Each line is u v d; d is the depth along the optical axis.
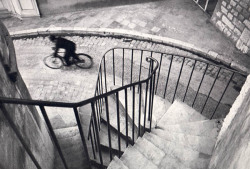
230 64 8.22
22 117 3.49
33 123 4.00
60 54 9.12
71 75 8.36
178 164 4.03
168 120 5.11
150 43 9.25
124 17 10.30
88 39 9.66
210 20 9.77
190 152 4.25
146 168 3.90
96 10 10.91
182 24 9.77
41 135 4.27
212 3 9.97
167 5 10.74
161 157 4.08
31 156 2.60
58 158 4.68
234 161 2.50
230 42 8.95
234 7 8.27
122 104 5.38
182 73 8.03
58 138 5.17
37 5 10.41
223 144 3.61
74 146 4.97
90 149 4.84
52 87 8.05
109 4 10.93
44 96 7.80
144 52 8.88
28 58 9.09
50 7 10.66
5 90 3.04
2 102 2.10
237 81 7.76
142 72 8.16
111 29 9.70
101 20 10.27
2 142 2.51
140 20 10.07
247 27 7.99
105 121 5.31
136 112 5.14
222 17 9.01
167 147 4.32
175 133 4.65
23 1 10.27
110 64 8.55
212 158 3.98
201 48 8.70
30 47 9.56
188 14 10.21
